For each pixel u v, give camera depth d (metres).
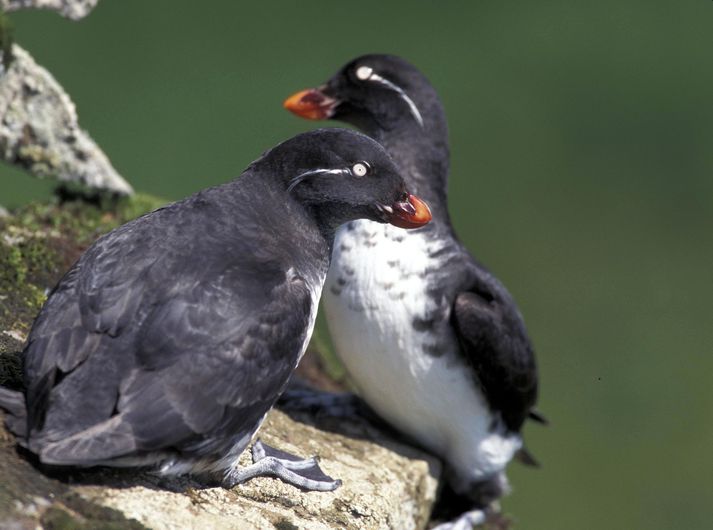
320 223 8.75
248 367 7.64
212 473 8.13
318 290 8.64
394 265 10.09
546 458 17.09
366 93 11.00
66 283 7.74
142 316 7.49
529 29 21.09
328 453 10.02
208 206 8.30
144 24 18.64
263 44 19.12
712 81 21.11
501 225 19.45
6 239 10.50
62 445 6.95
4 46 10.70
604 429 17.66
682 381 18.23
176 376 7.36
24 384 7.55
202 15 19.09
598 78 20.91
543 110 20.34
